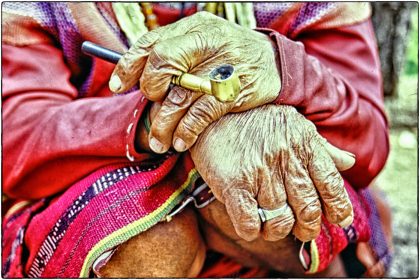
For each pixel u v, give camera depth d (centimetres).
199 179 95
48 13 104
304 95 94
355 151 102
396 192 165
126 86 90
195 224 97
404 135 182
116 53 92
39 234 99
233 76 84
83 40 104
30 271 100
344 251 108
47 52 105
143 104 93
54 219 97
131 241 94
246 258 103
